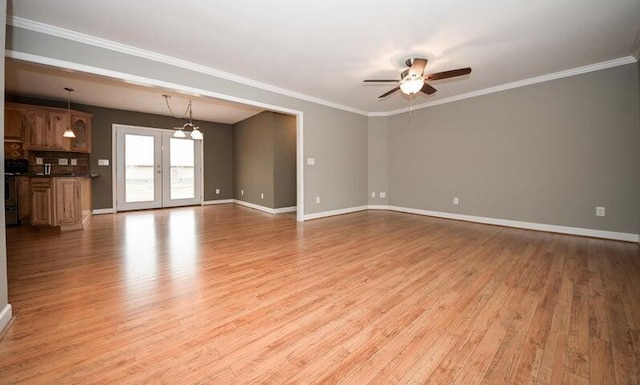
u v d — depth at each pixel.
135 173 6.39
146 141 6.51
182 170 7.11
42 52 2.65
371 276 2.50
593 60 3.52
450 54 3.32
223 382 1.25
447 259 2.97
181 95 4.97
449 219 5.28
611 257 2.97
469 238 3.85
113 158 6.05
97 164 5.87
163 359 1.40
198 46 3.12
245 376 1.29
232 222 5.08
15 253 3.17
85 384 1.23
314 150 5.31
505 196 4.57
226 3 2.33
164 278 2.45
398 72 3.92
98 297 2.08
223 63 3.60
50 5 2.34
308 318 1.80
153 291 2.19
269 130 6.21
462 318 1.79
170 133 6.87
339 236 4.00
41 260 2.92
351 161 6.06
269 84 4.43
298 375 1.30
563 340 1.55
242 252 3.23
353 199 6.15
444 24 2.66
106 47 2.98
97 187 5.88
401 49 3.19
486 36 2.89
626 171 3.52
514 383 1.25
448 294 2.14
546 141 4.11
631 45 3.12
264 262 2.88
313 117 5.24
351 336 1.61
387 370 1.33
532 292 2.15
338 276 2.51
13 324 1.70
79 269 2.66
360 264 2.82
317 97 5.20
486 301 2.02
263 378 1.28
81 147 5.53
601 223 3.72
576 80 3.81
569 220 3.97
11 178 4.62
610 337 1.57
